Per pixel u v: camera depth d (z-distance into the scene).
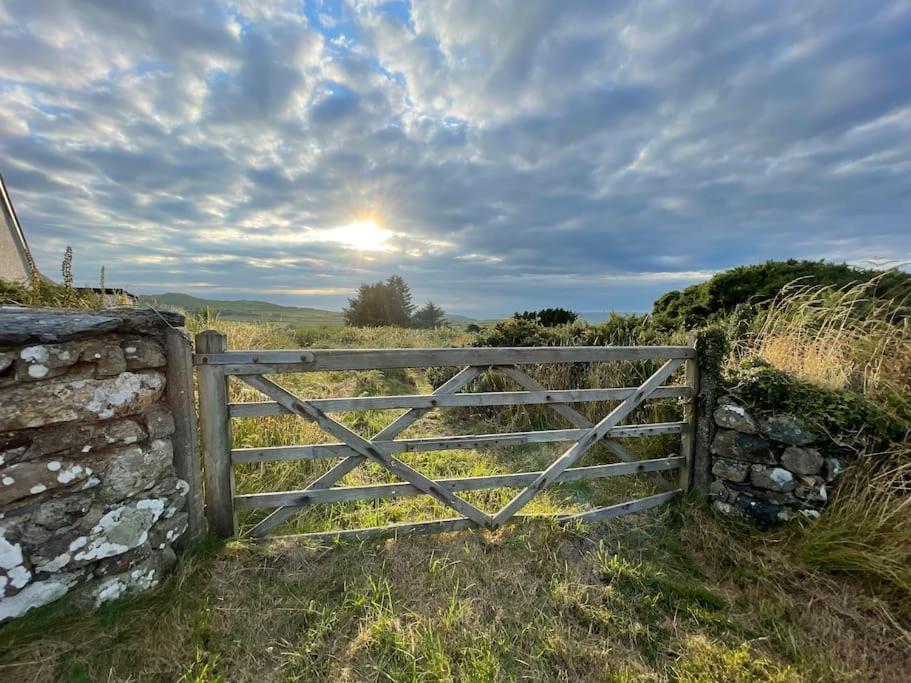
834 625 2.33
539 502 3.50
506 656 2.09
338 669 1.96
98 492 1.99
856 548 2.64
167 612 2.09
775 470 3.03
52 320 1.82
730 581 2.70
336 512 3.27
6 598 1.75
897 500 2.71
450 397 2.97
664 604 2.49
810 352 3.61
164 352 2.32
